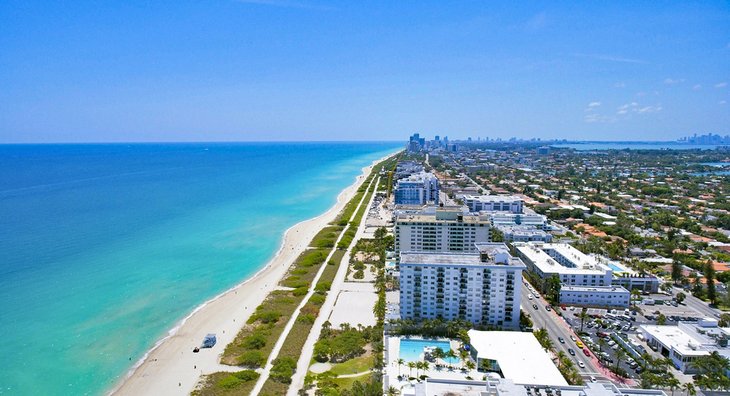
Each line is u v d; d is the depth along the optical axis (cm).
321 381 14088
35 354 16188
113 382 14675
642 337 17612
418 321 18338
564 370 14725
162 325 18750
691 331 16825
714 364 14538
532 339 15762
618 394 10662
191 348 16838
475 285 17950
